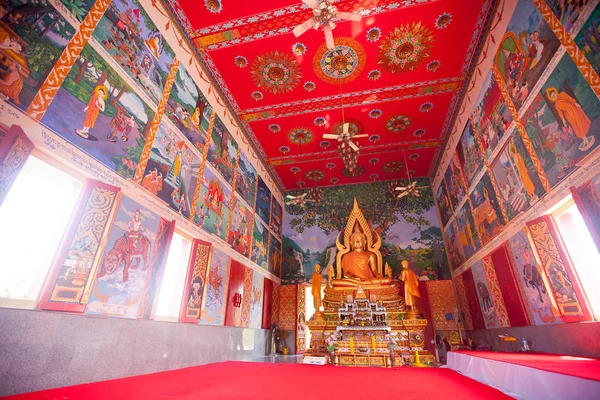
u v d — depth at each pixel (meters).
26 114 4.02
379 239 13.84
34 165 4.28
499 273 8.61
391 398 3.88
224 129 10.33
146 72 6.62
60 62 4.61
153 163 6.58
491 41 7.88
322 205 16.39
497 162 8.16
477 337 10.76
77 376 4.29
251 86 10.11
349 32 8.45
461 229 11.56
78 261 4.52
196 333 7.43
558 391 3.08
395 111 11.30
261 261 12.73
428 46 8.80
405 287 10.67
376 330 9.19
